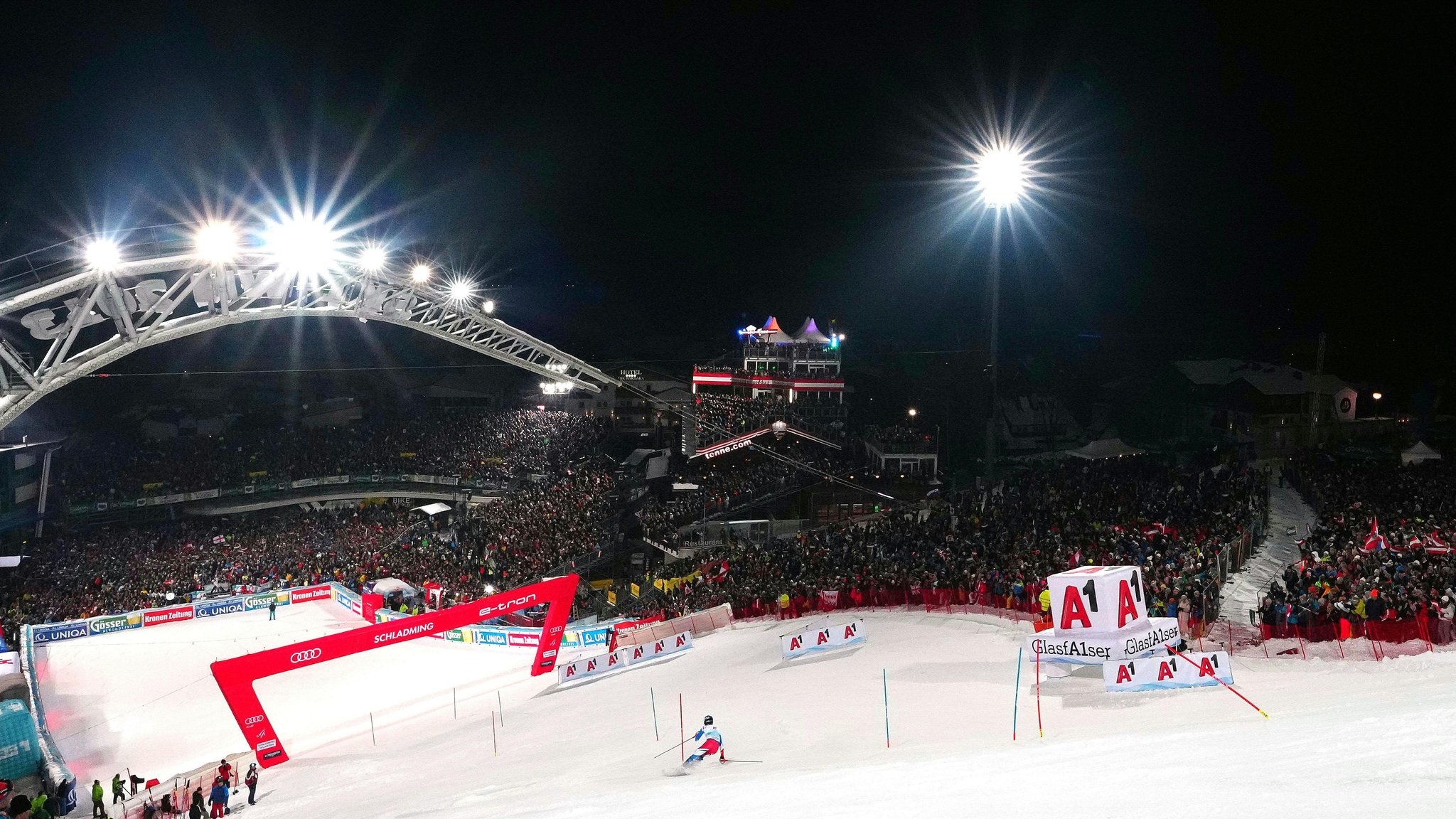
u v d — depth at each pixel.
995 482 54.88
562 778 17.28
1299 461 46.22
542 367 39.12
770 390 82.44
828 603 34.34
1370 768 5.85
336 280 27.78
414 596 49.00
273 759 28.78
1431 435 62.72
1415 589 20.59
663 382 89.00
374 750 28.72
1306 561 25.95
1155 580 23.97
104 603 49.84
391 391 96.81
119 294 20.56
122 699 38.72
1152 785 6.70
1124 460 46.59
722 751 16.56
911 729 16.88
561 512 59.88
